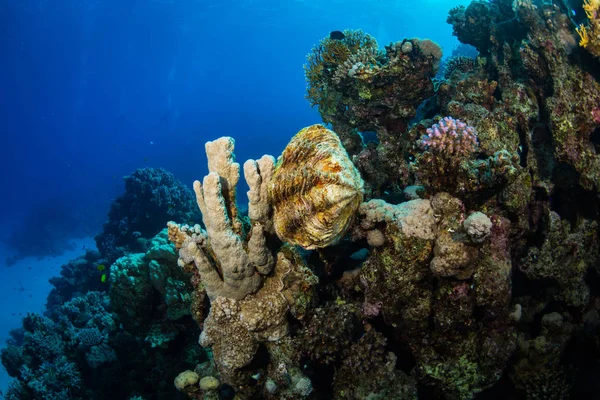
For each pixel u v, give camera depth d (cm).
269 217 353
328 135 315
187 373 432
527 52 560
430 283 385
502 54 721
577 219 491
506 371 440
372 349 401
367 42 695
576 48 509
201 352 681
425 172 378
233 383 384
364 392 382
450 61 833
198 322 440
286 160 328
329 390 441
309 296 380
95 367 873
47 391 938
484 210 382
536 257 434
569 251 438
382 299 399
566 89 495
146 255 741
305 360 402
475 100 607
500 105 571
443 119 378
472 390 377
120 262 764
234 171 359
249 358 371
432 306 381
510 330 384
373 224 392
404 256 377
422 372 389
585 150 468
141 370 785
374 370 393
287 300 373
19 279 2995
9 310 2542
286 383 363
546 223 448
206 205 326
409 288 381
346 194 288
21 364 1090
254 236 331
